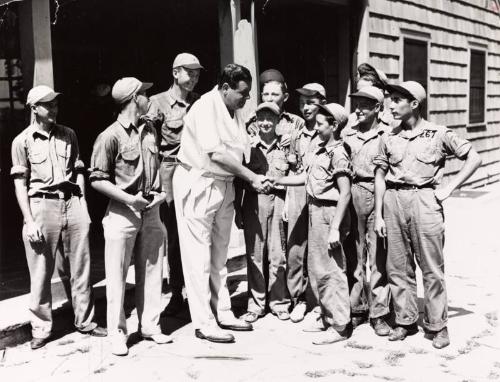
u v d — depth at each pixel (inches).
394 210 159.8
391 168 160.4
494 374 139.8
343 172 160.4
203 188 165.0
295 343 164.1
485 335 165.3
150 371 146.6
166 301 202.1
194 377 142.3
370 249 171.5
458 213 365.4
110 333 160.1
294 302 188.7
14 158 160.6
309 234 168.6
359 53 321.7
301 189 183.2
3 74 195.8
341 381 137.9
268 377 141.6
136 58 429.7
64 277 177.2
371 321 174.6
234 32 240.4
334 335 164.1
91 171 157.3
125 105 159.9
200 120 163.2
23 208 158.1
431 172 156.6
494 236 298.4
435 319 158.1
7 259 239.3
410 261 162.4
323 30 332.5
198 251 166.7
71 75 408.8
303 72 346.9
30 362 152.7
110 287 159.6
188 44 427.2
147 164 163.0
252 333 172.9
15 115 198.8
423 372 142.1
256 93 248.2
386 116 186.4
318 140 173.2
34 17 178.7
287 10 340.2
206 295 168.1
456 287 212.2
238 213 189.0
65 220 163.9
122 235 158.6
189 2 307.7
